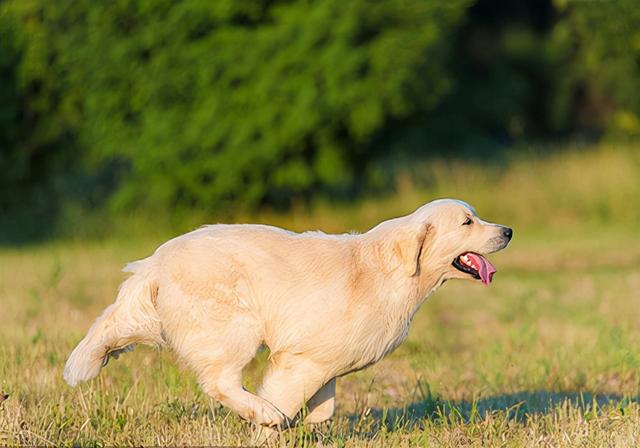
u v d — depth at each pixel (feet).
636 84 70.95
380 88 64.23
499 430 23.34
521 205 73.61
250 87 64.64
